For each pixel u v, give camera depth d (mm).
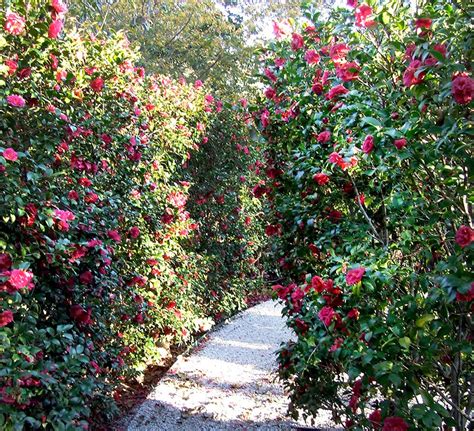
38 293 2494
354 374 1872
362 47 2508
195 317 5375
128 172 3750
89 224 2834
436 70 1767
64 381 2365
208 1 11641
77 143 2982
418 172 2150
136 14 11078
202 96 5938
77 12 7641
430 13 1929
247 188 6875
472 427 2066
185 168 5836
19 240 2324
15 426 1871
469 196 1873
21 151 2371
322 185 2867
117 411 3121
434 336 1810
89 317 2752
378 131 1928
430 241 2104
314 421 3156
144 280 3961
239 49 11312
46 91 2584
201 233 6207
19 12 2432
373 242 2494
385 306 1986
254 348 5195
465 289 1618
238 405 3707
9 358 1942
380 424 1933
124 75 3744
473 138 1752
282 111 3373
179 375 4324
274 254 3682
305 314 2766
